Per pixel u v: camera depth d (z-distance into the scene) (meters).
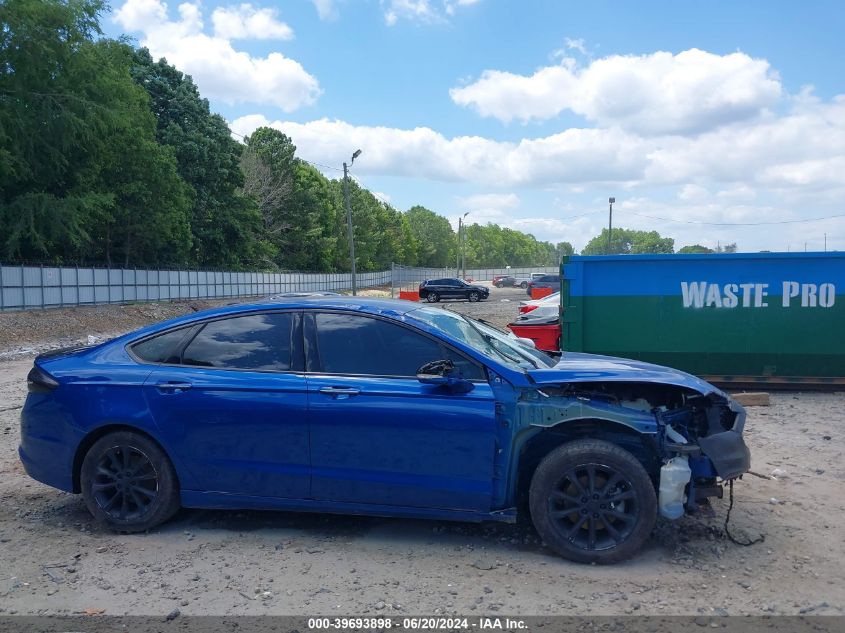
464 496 4.48
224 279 51.72
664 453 4.48
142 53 52.69
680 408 4.82
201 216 54.94
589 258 10.76
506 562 4.41
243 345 4.91
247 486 4.74
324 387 4.59
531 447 4.69
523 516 5.18
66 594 3.99
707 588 4.04
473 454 4.43
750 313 10.40
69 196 33.62
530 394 4.47
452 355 4.62
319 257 82.00
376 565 4.37
